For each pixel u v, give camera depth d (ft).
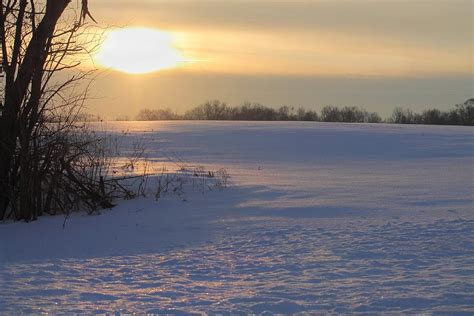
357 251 31.14
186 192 53.62
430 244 32.37
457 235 34.35
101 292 24.29
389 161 84.94
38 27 44.47
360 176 66.08
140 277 26.94
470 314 21.09
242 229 38.14
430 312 21.30
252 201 48.88
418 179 62.69
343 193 52.31
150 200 49.88
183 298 23.32
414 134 128.47
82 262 30.40
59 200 45.96
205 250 32.65
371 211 43.14
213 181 59.11
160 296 23.65
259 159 88.69
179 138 118.83
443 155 93.97
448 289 24.14
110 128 138.72
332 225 38.34
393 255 30.19
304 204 46.80
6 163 44.86
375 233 35.47
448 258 29.43
